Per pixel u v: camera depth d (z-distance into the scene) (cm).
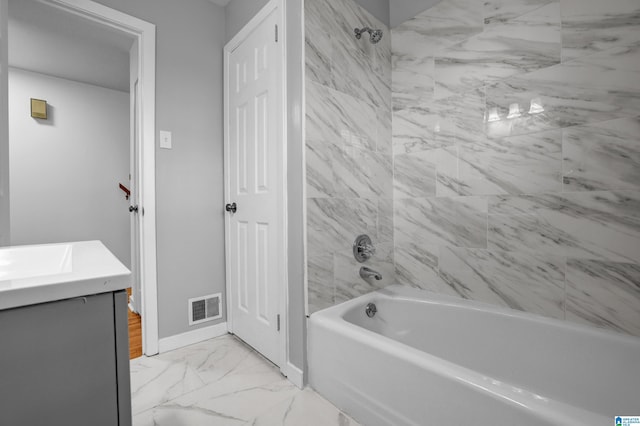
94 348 53
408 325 166
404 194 193
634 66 114
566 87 130
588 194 125
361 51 175
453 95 168
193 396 136
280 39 155
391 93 198
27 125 300
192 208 192
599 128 122
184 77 189
